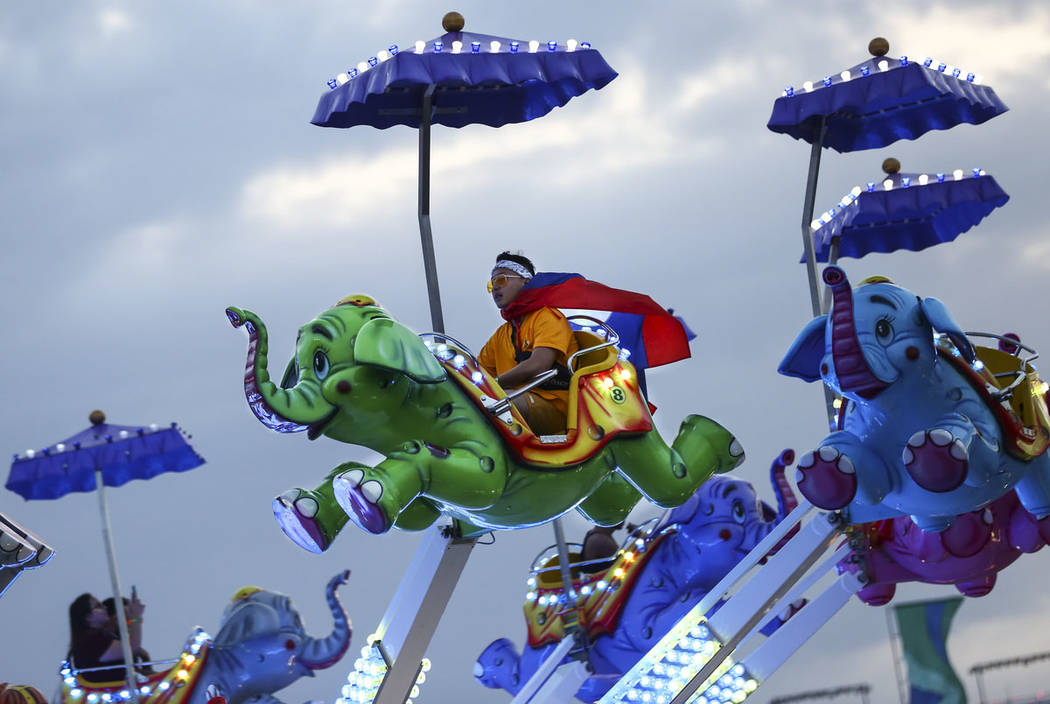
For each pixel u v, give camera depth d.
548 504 18.53
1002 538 24.02
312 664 29.62
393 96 21.61
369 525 16.64
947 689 16.59
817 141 25.78
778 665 26.55
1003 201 28.95
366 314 17.73
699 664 24.92
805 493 19.23
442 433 17.70
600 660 29.81
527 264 20.56
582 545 32.59
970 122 25.66
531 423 19.23
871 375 18.69
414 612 21.25
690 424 20.89
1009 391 19.84
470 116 22.30
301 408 17.08
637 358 21.62
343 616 30.02
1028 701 27.55
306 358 17.45
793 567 24.17
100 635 29.00
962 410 19.19
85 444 28.66
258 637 29.44
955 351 19.48
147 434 29.06
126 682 28.61
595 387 19.45
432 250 21.20
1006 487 20.05
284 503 17.30
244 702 29.27
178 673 28.77
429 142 21.36
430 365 17.16
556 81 22.08
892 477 19.38
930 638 16.78
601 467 19.19
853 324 18.84
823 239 29.77
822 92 24.38
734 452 20.73
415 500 18.34
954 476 18.14
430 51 19.84
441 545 20.80
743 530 29.20
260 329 17.25
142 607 29.88
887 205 28.81
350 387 17.16
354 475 16.69
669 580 29.58
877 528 25.58
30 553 16.48
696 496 29.73
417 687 22.14
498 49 20.11
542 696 27.97
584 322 20.56
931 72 24.12
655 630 29.25
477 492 17.55
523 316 20.25
